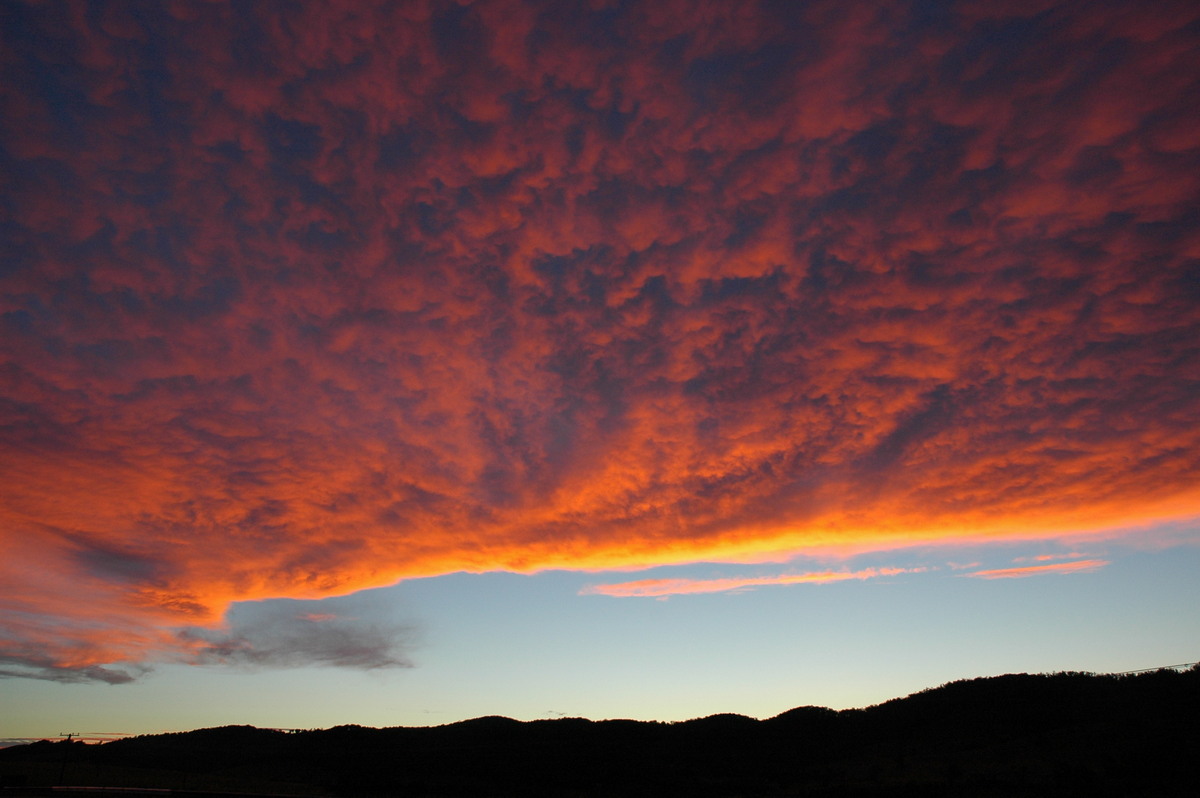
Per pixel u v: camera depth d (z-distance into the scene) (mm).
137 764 80250
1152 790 34125
